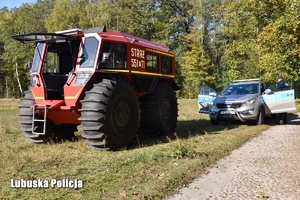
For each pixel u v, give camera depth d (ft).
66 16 153.28
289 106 37.09
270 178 16.03
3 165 16.88
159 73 28.25
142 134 28.04
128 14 148.97
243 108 35.83
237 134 28.99
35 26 166.20
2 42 180.14
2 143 24.21
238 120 36.78
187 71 135.13
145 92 26.76
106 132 20.86
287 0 41.39
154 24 157.58
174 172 16.20
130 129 22.93
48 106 21.90
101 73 22.24
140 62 25.25
